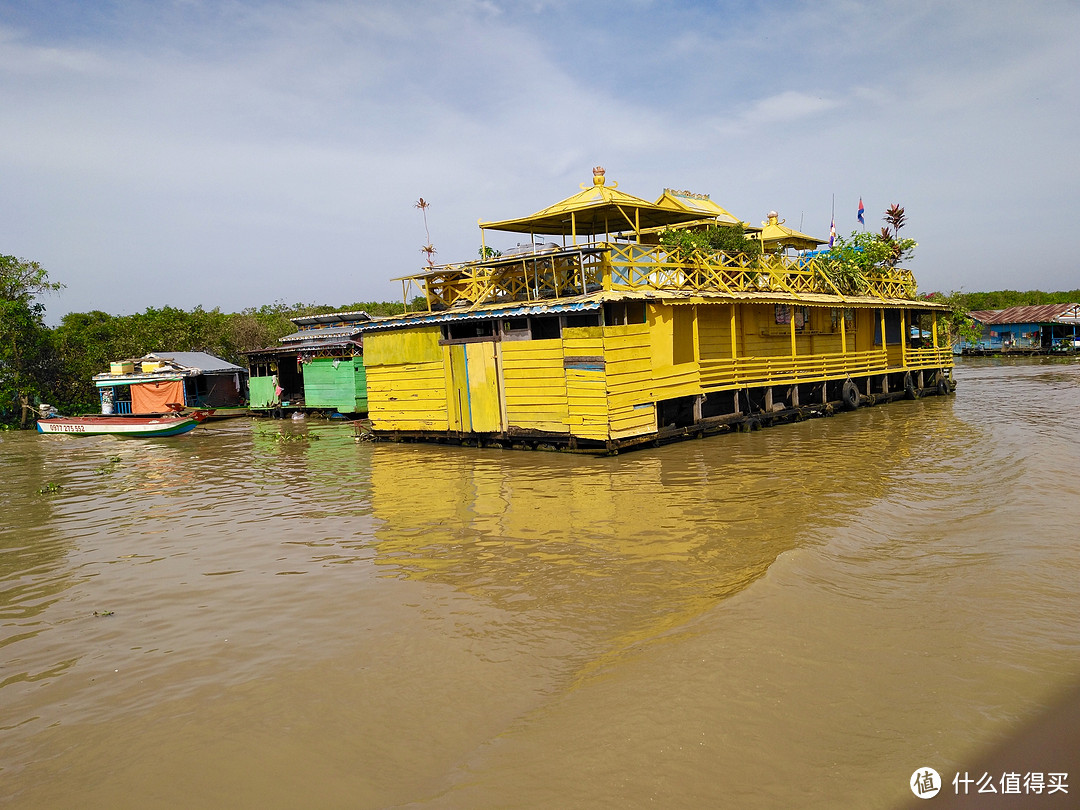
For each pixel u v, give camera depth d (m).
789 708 5.41
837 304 25.22
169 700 6.46
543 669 6.59
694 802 4.47
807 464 15.52
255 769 5.32
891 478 13.61
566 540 10.58
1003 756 4.77
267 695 6.42
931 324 34.41
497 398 19.80
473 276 21.70
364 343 23.39
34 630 8.38
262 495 15.57
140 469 20.48
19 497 16.94
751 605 7.30
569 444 18.41
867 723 5.20
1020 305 82.00
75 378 37.62
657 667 6.15
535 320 19.80
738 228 23.73
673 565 9.16
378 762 5.32
